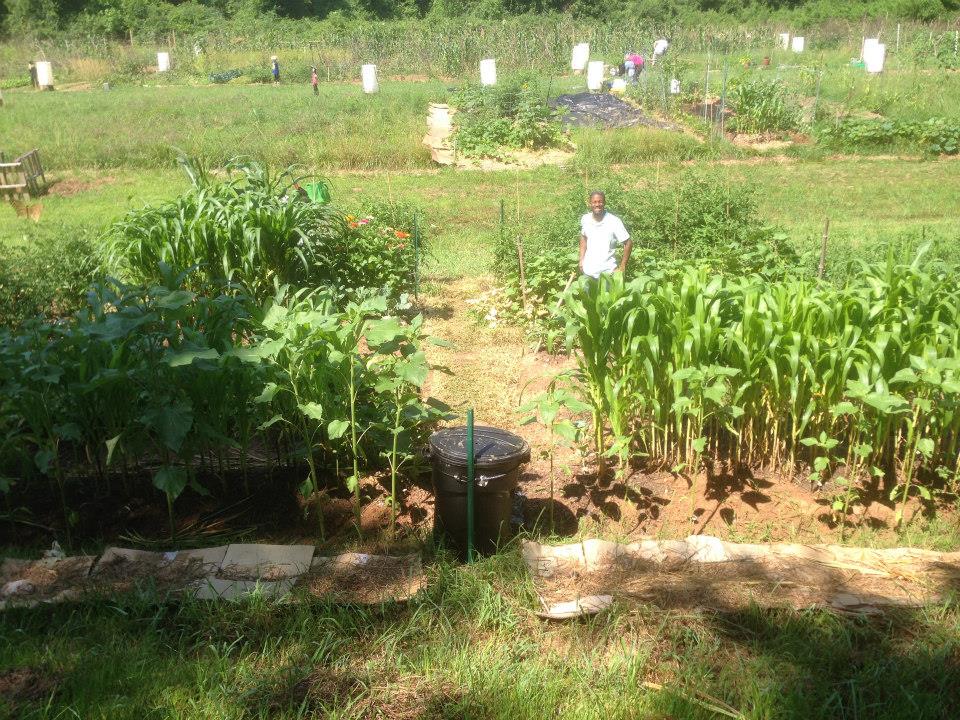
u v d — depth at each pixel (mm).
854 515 5543
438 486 4926
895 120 24172
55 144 22656
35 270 9539
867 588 4484
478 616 4348
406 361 5188
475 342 9305
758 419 5898
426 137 25125
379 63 41938
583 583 4535
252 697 3754
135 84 40969
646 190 11875
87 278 9562
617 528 5438
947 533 5352
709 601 4344
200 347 4980
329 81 40281
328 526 5375
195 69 43125
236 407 5426
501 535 4977
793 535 5344
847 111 26891
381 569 4645
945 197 17797
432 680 3883
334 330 5176
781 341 5574
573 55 39000
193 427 5289
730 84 27453
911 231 14398
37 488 5676
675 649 4074
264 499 5625
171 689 3803
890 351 5586
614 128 25172
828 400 5672
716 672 3951
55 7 52438
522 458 4871
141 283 8656
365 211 12125
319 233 9375
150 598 4355
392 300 10203
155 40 50000
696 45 43750
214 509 5512
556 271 9555
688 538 4980
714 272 9383
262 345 5133
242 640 4168
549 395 5281
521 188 19812
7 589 4434
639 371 5645
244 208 8688
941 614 4258
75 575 4578
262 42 47875
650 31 44594
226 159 21766
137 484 5742
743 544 4934
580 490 5852
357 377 5352
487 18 58250
